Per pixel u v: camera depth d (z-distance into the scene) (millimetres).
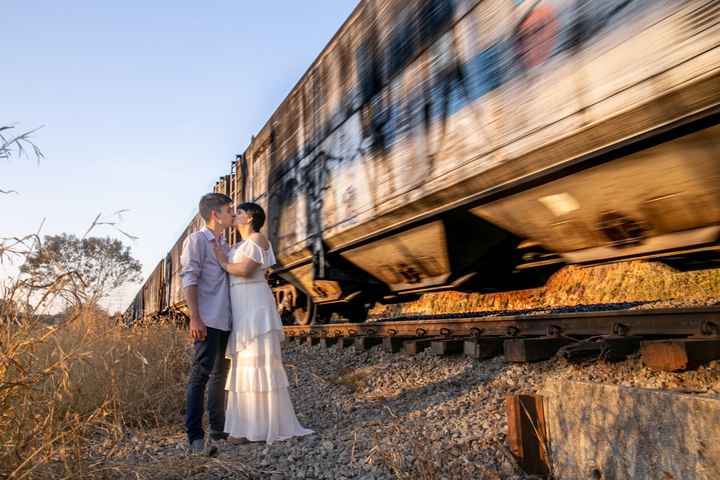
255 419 3812
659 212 3914
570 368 4160
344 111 7039
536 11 4012
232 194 13266
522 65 4125
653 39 3184
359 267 7715
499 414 3537
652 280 6398
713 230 3770
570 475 2545
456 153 4852
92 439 3746
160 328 6918
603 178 3988
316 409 4805
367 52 6504
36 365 2973
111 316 4758
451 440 3209
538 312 6352
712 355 3428
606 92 3465
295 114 8867
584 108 3617
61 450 2646
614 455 2252
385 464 3006
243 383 3881
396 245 6539
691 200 3676
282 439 3812
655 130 3330
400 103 5742
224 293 3971
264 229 10227
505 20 4312
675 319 3828
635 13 3287
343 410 4586
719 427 1783
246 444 3869
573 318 4586
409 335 6449
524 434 2852
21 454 2545
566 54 3752
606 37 3467
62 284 2727
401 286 7496
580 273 7258
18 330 2713
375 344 6859
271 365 3885
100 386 4141
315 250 7773
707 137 3281
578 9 3672
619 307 5586
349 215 6777
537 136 3986
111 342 4484
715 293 5684
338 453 3350
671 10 3084
